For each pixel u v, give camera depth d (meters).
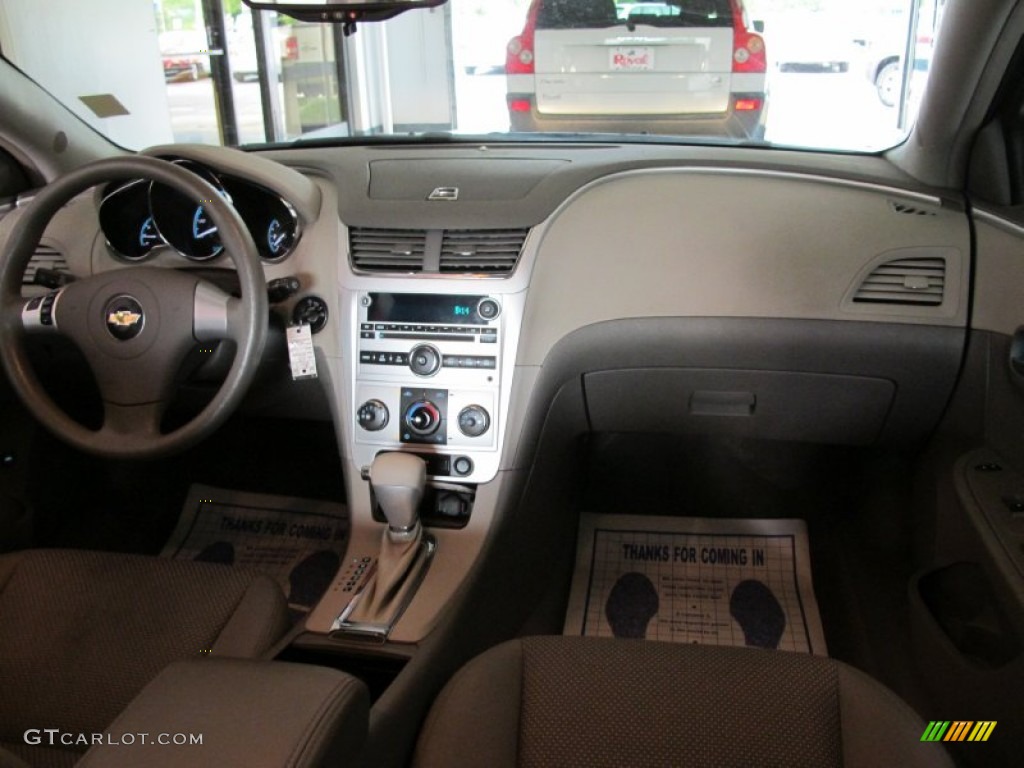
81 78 2.81
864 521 1.92
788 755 1.06
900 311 1.60
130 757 0.75
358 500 1.65
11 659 1.29
